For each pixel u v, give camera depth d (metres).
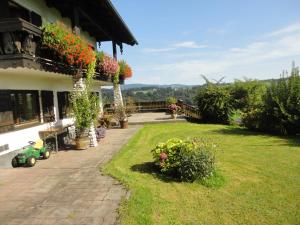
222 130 19.14
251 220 5.96
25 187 7.65
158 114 28.77
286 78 17.31
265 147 13.33
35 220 5.73
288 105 16.67
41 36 10.23
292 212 6.34
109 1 13.33
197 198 6.99
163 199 6.85
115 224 5.45
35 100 12.63
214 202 6.79
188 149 8.44
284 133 17.06
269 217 6.11
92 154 11.41
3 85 10.12
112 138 15.61
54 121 14.29
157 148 9.22
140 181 8.06
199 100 23.67
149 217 5.79
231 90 23.16
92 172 8.77
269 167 9.80
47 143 12.25
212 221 5.88
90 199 6.64
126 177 8.21
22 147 10.93
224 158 11.15
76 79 12.55
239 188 7.75
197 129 19.72
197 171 8.06
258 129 18.80
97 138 14.63
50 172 8.95
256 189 7.68
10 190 7.47
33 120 12.34
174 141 9.32
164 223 5.67
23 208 6.31
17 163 9.68
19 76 11.20
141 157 10.90
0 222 5.70
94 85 22.41
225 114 22.75
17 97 11.13
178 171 8.30
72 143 13.84
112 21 17.44
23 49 9.22
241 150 12.67
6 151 9.95
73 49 10.69
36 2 12.92
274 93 17.44
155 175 8.63
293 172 9.20
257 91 22.72
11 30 8.81
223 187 7.80
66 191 7.22
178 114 26.42
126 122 20.05
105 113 22.19
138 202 6.40
